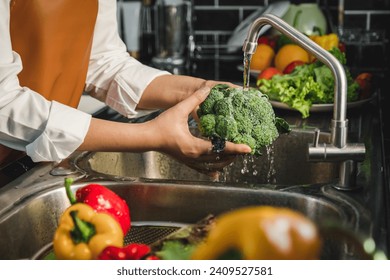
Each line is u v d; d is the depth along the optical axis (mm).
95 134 1181
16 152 1378
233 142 1203
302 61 2051
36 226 1138
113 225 902
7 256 1061
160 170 1652
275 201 1169
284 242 976
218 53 2840
